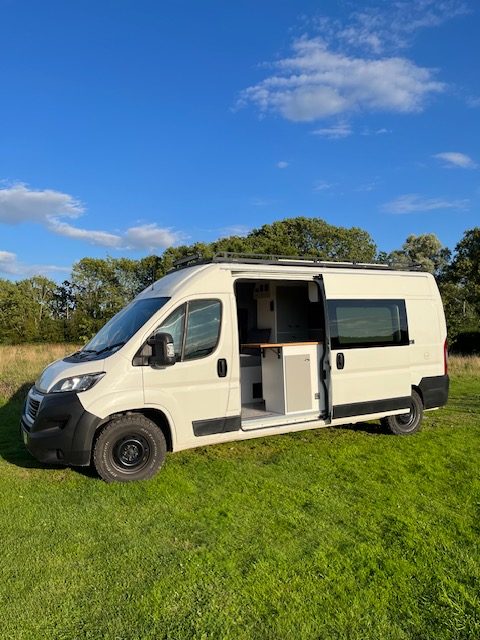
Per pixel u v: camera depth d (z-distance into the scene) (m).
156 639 3.05
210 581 3.67
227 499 5.21
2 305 46.06
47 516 4.81
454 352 31.89
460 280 37.31
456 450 7.09
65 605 3.38
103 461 5.63
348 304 7.35
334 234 50.22
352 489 5.53
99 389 5.57
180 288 6.14
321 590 3.56
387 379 7.62
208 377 6.11
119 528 4.56
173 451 5.99
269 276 6.78
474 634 3.11
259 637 3.08
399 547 4.18
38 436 5.52
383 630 3.15
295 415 6.98
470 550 4.13
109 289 54.06
